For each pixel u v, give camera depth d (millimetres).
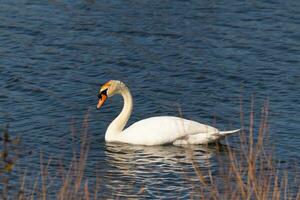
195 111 21391
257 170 16922
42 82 23234
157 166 17734
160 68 24547
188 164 17859
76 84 23203
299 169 17219
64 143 19016
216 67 24594
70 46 26266
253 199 13945
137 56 25531
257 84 23297
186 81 23578
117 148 18984
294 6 29844
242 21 28578
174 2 30578
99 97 20062
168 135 19250
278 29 27797
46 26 27953
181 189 16250
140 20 28719
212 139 19031
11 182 16250
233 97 22359
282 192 15836
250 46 26328
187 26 28203
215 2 30469
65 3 30312
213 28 28000
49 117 20750
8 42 26469
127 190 16219
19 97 22094
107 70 24359
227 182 14219
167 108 21641
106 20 28688
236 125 20359
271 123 20297
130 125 20531
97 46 26375
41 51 25781
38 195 15633
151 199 15758
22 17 28734
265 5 29984
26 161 17547
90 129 20125
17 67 24328
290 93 22594
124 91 19953
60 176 16766
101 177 16906
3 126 19953
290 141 19016
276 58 25375
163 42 26812
